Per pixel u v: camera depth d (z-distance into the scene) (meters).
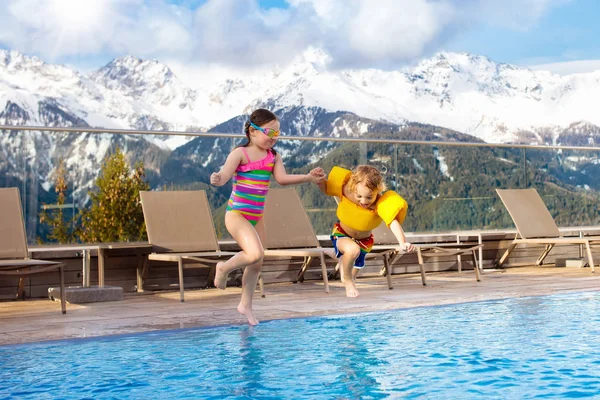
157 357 3.31
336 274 7.41
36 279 6.07
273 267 7.09
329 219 7.83
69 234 6.54
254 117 4.16
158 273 6.59
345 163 7.99
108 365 3.15
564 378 2.87
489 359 3.21
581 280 6.71
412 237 7.87
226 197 7.29
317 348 3.49
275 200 7.03
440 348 3.46
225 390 2.73
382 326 4.13
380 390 2.71
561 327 4.01
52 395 2.68
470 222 8.84
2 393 2.71
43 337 3.81
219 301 5.54
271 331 3.99
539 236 8.27
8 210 5.65
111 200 6.73
